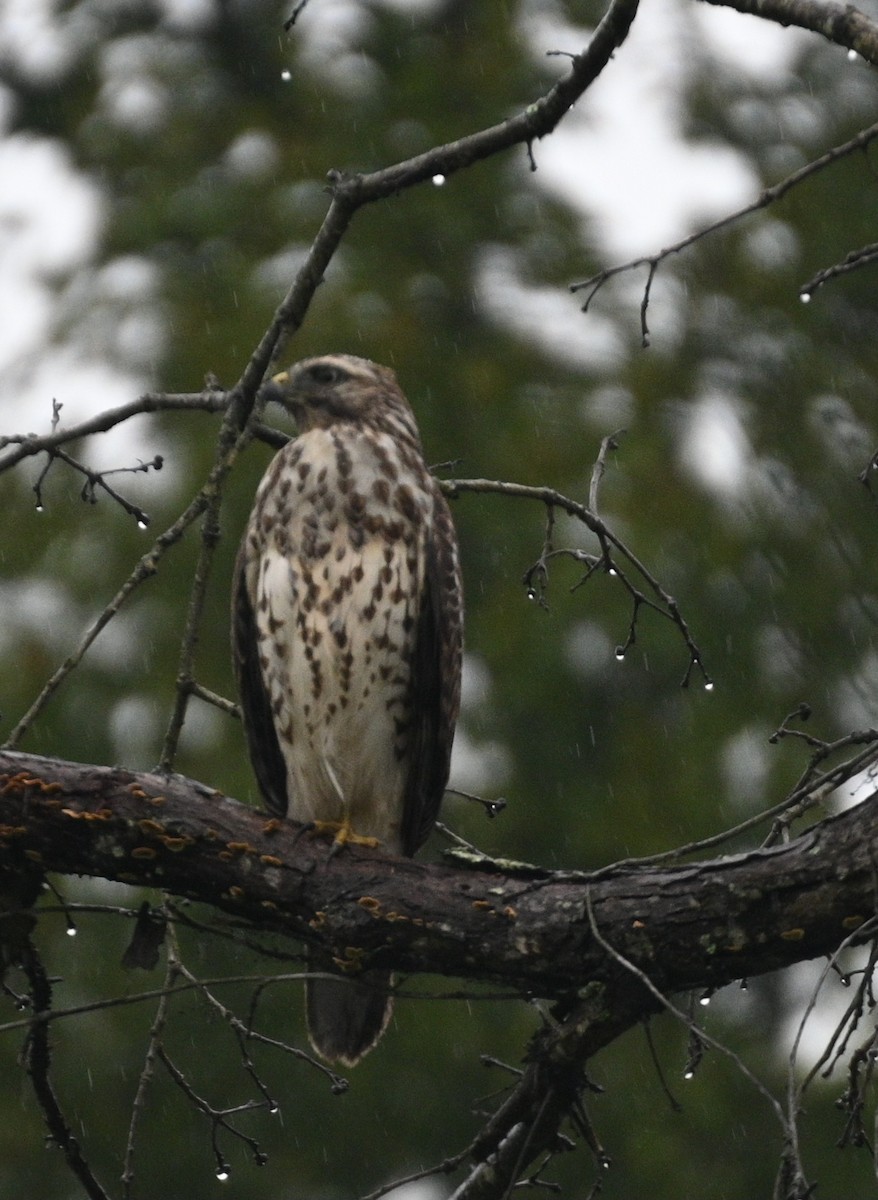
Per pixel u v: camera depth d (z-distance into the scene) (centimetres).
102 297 1579
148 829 621
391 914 620
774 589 1551
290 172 1669
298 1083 1409
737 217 587
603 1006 605
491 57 1739
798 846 592
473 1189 634
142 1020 1377
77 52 1811
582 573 1498
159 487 1501
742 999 1459
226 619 1476
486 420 1566
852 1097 538
